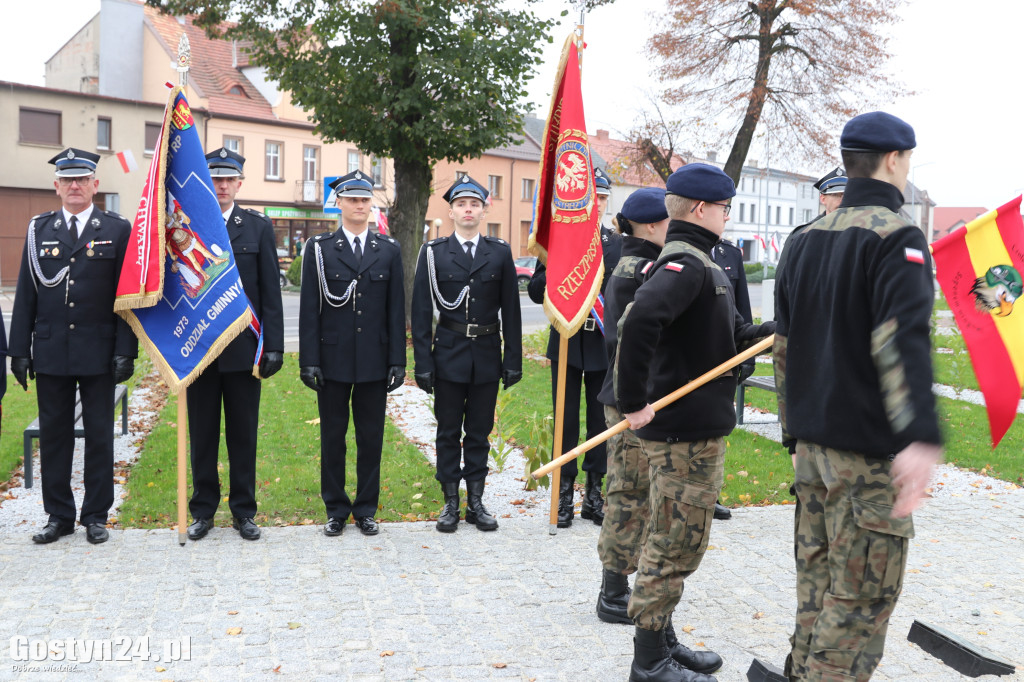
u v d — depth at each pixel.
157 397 9.68
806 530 2.79
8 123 29.50
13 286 29.97
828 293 2.64
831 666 2.61
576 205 4.91
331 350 5.17
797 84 19.53
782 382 2.88
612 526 3.90
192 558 4.69
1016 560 4.84
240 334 5.09
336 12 14.52
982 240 3.31
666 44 19.67
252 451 5.19
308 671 3.41
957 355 11.20
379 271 5.27
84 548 4.83
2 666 3.40
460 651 3.61
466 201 5.43
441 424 5.43
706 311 3.23
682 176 3.28
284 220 38.19
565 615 4.01
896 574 2.58
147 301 4.80
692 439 3.25
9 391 10.06
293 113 37.91
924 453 2.20
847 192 2.71
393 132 14.84
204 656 3.52
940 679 3.42
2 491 6.04
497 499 6.06
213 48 38.56
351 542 5.04
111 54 37.47
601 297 5.46
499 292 5.49
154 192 4.85
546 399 10.05
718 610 4.11
